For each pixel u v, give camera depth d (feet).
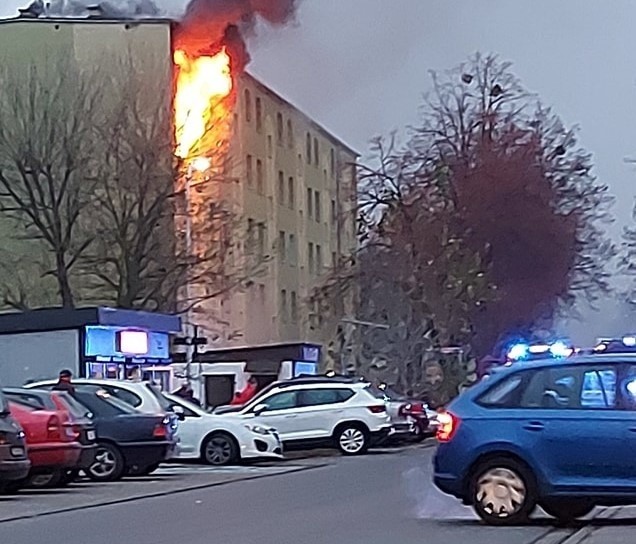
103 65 176.76
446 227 178.09
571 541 47.75
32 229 173.27
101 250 157.69
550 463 51.90
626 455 51.13
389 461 106.93
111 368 122.72
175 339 137.49
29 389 75.46
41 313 119.24
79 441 75.51
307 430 117.60
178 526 54.65
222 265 166.50
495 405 53.11
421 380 187.11
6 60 181.88
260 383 166.81
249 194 220.02
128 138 159.12
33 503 67.31
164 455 84.17
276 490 74.64
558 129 180.34
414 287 181.16
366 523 55.06
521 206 176.96
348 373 193.88
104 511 62.44
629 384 51.96
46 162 158.51
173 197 157.99
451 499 67.15
